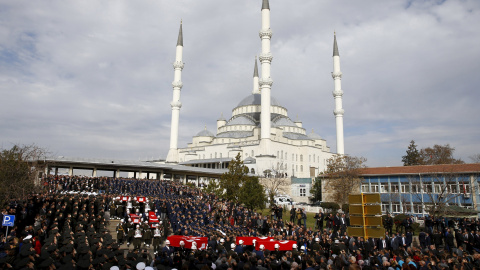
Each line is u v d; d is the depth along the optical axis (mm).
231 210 44594
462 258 20234
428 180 61406
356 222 26312
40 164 49969
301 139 123438
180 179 95000
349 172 69062
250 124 131250
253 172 103188
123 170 86750
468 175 57188
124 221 34875
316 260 18328
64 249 18406
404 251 23047
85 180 57031
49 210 29859
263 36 103500
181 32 120562
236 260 16625
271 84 105062
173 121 118625
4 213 26188
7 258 15984
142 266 14711
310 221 53562
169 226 36344
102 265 16672
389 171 66750
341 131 117688
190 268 16000
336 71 119688
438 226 37125
